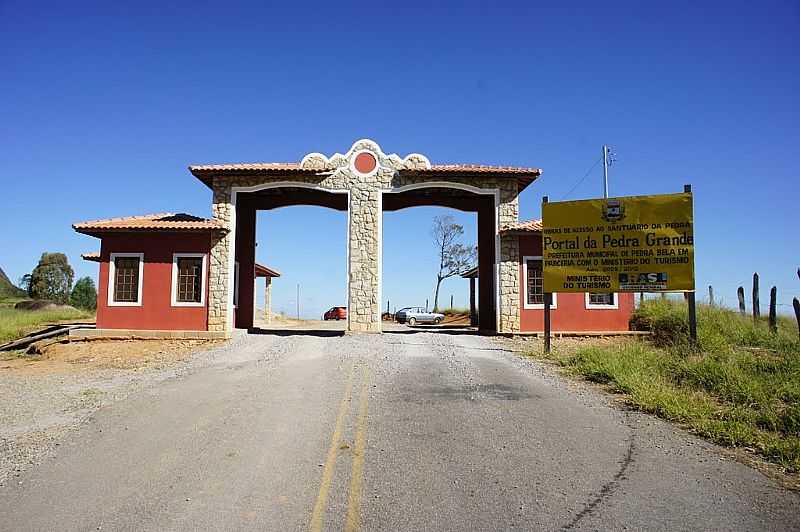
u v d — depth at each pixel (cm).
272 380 1241
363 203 2272
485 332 2295
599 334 2136
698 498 584
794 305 1628
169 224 2145
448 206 2642
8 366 1655
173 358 1694
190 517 550
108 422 907
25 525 544
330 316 5944
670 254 1596
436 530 515
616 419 891
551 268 1694
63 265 6153
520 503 572
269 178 2259
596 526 521
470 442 770
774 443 738
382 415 916
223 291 2152
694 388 1088
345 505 570
